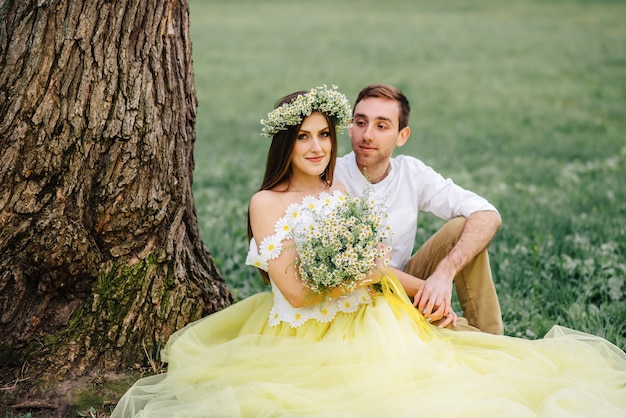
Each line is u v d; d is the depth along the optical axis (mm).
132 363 3924
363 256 3619
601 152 10992
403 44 23938
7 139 3650
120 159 3809
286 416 3324
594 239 6281
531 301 5176
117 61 3777
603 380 3682
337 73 19438
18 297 3762
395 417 3244
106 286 3881
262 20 29500
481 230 4172
